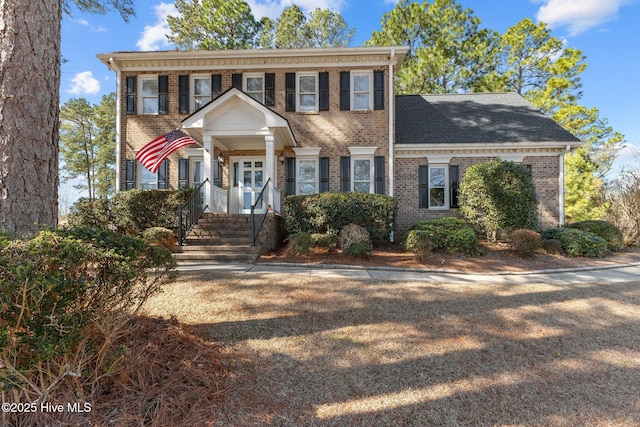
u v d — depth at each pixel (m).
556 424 2.30
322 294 5.22
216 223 9.59
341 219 9.73
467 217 10.98
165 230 8.53
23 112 3.16
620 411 2.46
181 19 20.16
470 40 21.44
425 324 4.12
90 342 2.41
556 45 21.48
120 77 12.13
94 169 30.61
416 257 8.41
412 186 12.28
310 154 12.02
